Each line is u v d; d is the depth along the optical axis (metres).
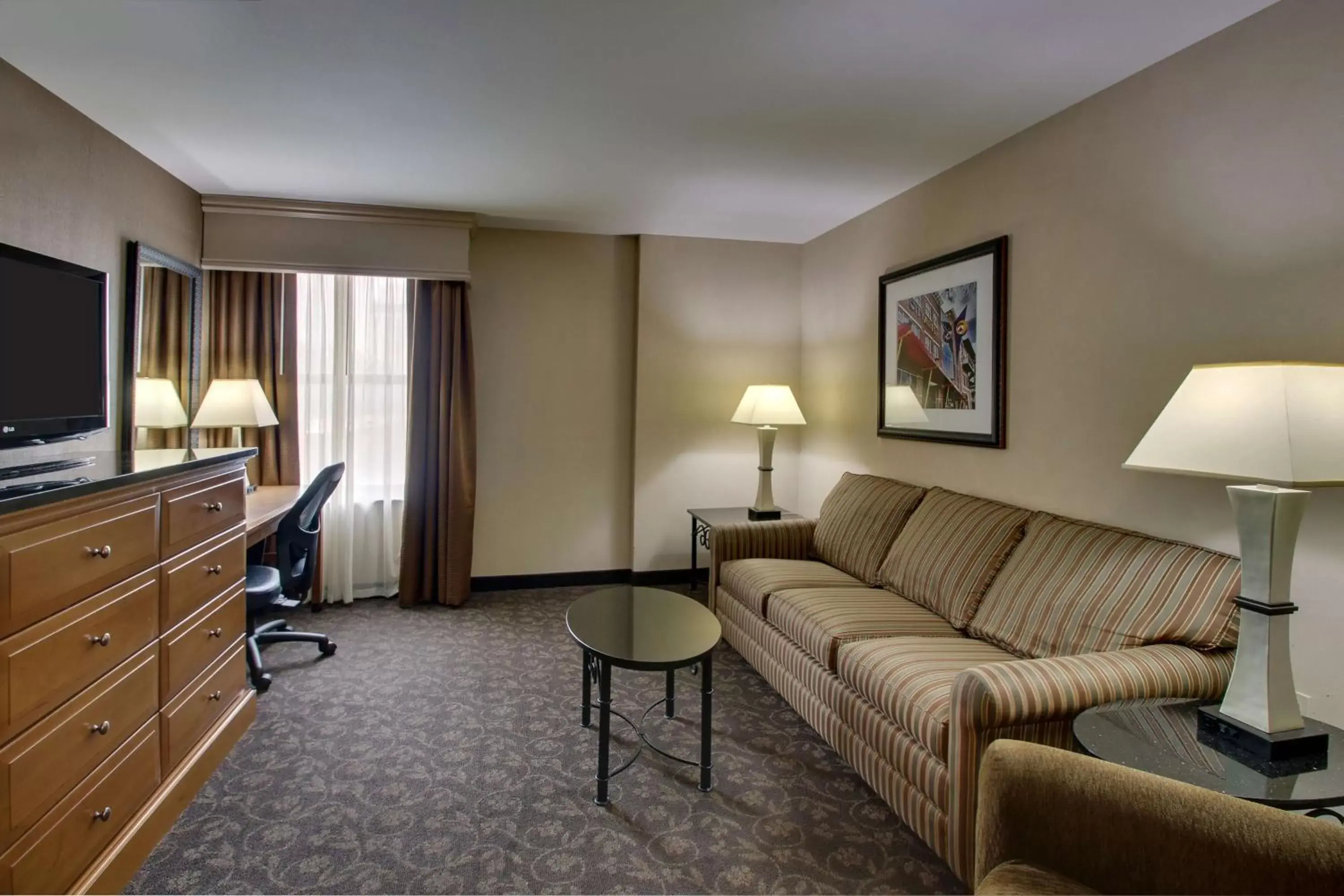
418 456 3.88
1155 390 2.05
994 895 1.04
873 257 3.58
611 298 4.27
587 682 2.49
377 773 2.17
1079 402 2.32
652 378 4.23
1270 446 1.27
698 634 2.23
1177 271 1.98
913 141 2.66
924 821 1.77
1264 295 1.75
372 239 3.62
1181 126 1.96
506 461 4.17
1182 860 1.01
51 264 1.89
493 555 4.19
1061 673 1.58
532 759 2.27
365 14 1.79
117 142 2.63
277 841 1.82
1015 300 2.60
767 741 2.43
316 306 3.86
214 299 3.59
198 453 2.27
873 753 2.03
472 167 2.96
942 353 2.99
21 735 1.33
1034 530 2.30
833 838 1.89
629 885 1.69
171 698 1.91
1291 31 1.68
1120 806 1.07
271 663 3.08
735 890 1.68
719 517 3.86
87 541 1.53
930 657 2.04
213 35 1.89
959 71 2.09
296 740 2.38
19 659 1.32
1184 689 1.64
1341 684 1.62
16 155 2.08
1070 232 2.34
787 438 4.50
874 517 3.06
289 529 2.88
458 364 3.87
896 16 1.78
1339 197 1.59
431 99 2.30
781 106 2.34
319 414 3.88
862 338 3.70
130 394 2.70
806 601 2.62
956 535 2.55
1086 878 1.07
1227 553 1.86
